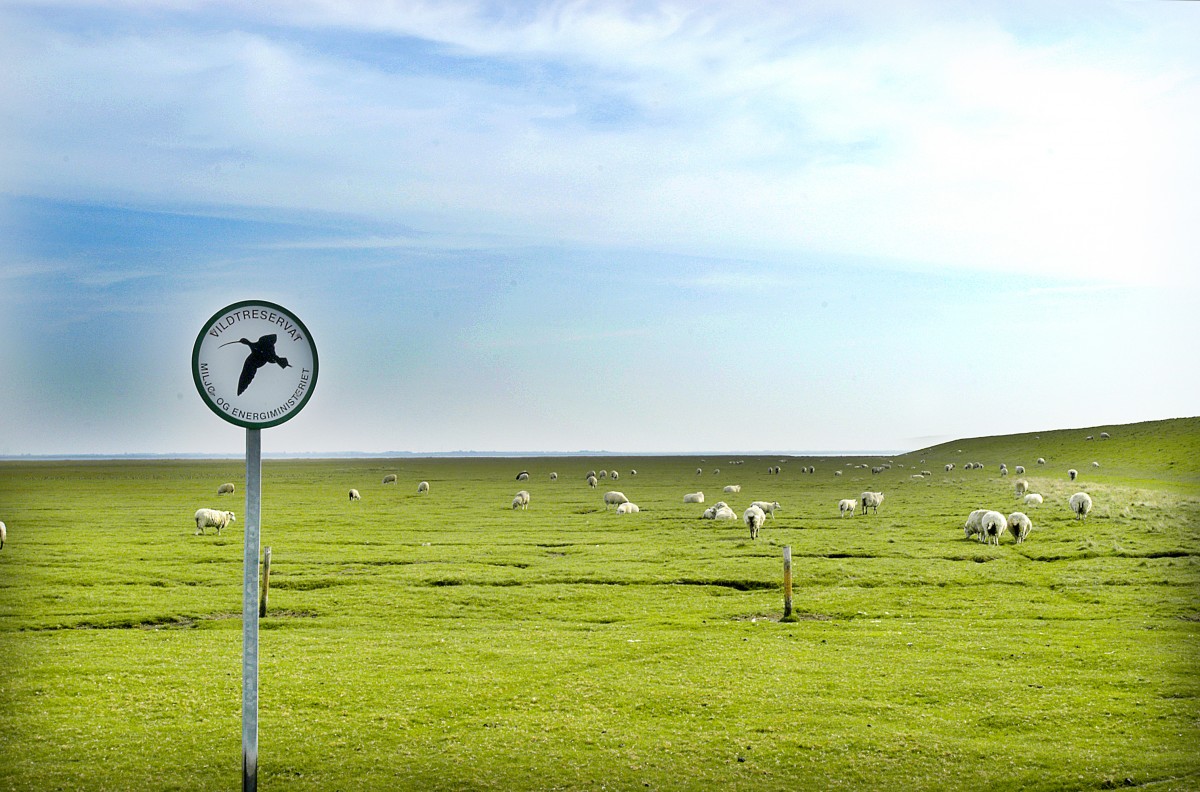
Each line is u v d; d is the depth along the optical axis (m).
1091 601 29.88
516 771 14.26
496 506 77.94
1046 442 171.00
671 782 13.77
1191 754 14.71
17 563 40.75
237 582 36.00
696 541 49.06
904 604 30.06
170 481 129.88
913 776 13.95
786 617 27.61
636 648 23.36
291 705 18.00
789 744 15.49
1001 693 18.48
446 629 26.69
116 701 18.31
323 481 134.38
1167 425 150.50
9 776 14.04
